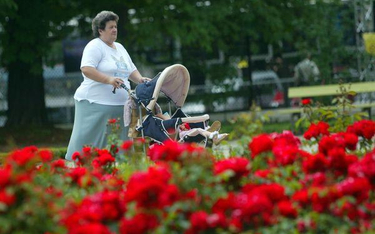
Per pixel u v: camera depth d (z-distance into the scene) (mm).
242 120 11328
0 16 27000
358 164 7582
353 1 31625
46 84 38875
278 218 6809
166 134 12828
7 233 6578
